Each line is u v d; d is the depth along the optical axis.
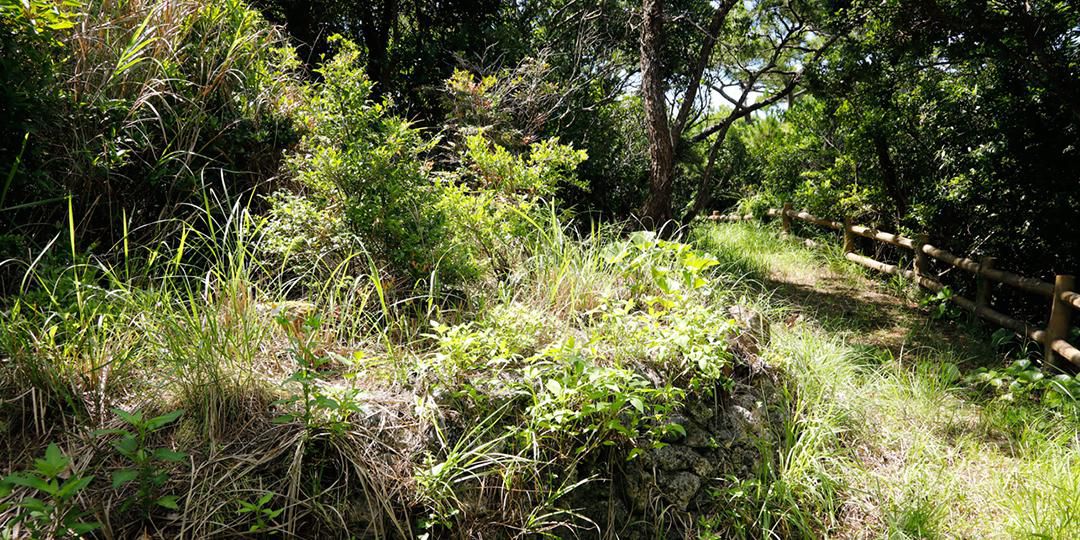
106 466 2.05
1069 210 5.39
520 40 9.16
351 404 2.20
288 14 7.86
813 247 8.88
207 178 3.61
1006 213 5.94
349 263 3.22
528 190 4.41
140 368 2.41
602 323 3.09
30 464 2.01
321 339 2.77
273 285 3.23
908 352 5.19
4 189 2.59
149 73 3.46
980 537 2.88
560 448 2.54
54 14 2.88
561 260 3.63
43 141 2.93
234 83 3.94
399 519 2.23
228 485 2.09
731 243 8.24
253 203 3.73
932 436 3.68
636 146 9.09
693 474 2.79
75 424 2.16
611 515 2.55
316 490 2.15
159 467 2.08
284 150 3.70
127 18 3.45
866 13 6.32
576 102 8.54
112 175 3.20
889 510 2.96
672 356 2.94
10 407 2.14
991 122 6.17
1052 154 5.54
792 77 10.10
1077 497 2.93
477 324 2.93
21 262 2.58
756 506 2.84
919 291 6.90
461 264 3.29
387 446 2.33
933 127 6.91
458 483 2.35
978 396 4.24
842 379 3.83
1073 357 4.45
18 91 2.76
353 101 3.28
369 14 8.57
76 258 2.74
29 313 2.51
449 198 3.54
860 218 8.59
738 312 3.65
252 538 2.03
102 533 1.90
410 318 3.10
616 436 2.65
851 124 7.72
